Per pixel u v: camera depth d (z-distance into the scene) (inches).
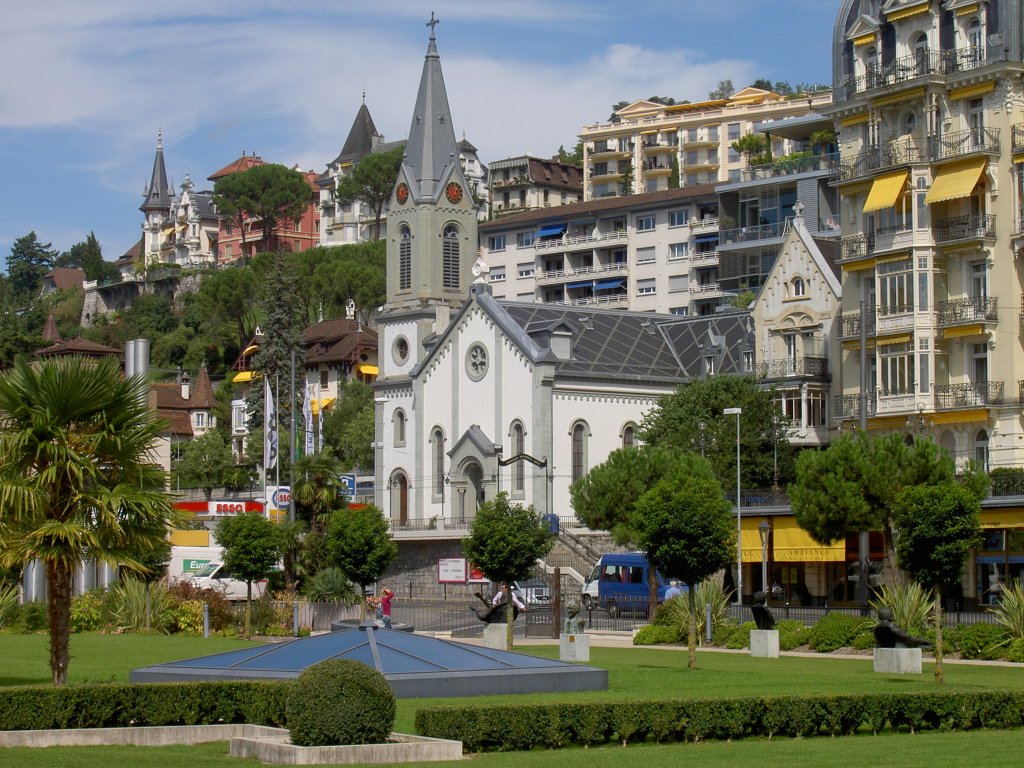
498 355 4960.6
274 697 1423.5
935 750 1300.4
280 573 3750.0
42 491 1520.7
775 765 1200.8
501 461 4884.4
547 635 3048.7
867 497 2999.5
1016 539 3157.0
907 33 3644.2
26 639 2719.0
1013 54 3422.7
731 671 2098.9
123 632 3041.3
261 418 7116.1
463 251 5723.4
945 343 3533.5
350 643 1706.4
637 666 2207.2
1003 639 2379.4
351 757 1213.1
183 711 1414.9
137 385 1593.3
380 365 5654.5
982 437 3469.5
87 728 1366.9
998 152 3427.7
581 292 7460.6
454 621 3464.6
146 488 1582.2
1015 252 3388.3
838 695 1444.4
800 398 4330.7
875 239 3663.9
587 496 3944.4
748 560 3772.1
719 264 6171.3
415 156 5718.5
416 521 5108.3
